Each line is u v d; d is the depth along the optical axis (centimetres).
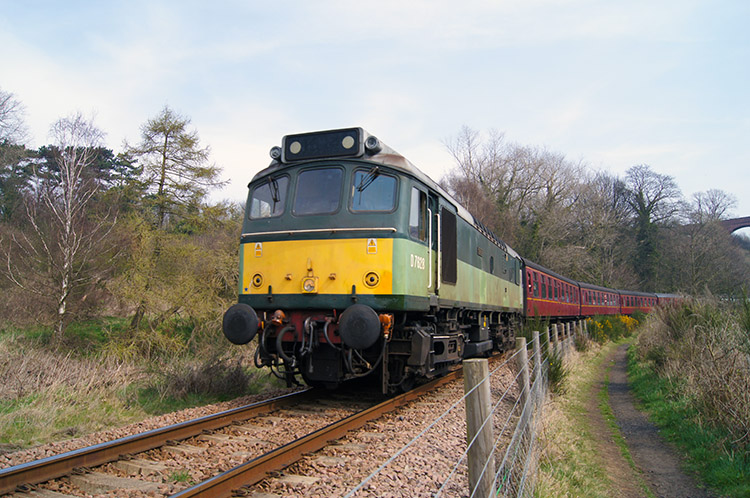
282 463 500
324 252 745
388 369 828
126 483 450
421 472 502
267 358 771
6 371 955
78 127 1477
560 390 1129
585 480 642
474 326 1230
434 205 887
